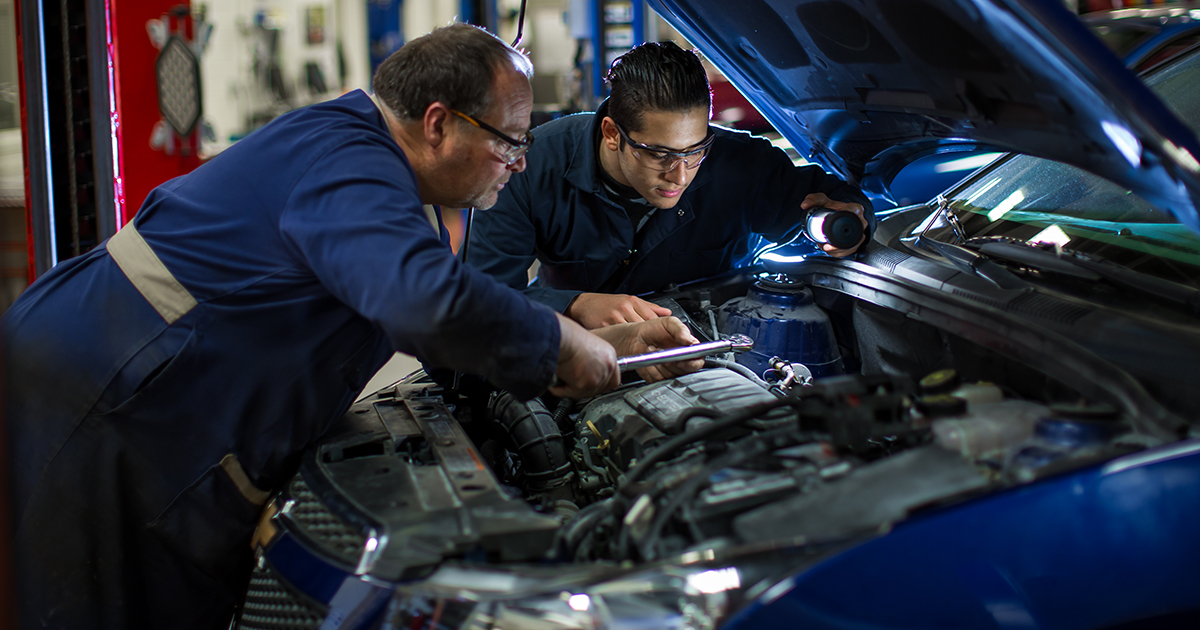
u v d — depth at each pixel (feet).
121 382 4.82
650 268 7.81
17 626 3.42
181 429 4.88
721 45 7.17
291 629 3.98
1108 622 3.82
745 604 3.21
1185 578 3.94
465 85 4.80
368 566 3.67
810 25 6.00
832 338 6.59
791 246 7.83
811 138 7.79
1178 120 4.12
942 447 3.91
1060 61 4.19
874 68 5.92
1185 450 3.88
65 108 10.67
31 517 4.95
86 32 10.61
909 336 5.99
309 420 5.07
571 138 7.34
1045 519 3.66
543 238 7.70
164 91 11.41
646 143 6.32
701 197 7.55
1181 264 5.05
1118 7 12.87
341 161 4.53
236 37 21.29
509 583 3.35
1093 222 5.75
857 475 3.75
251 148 4.89
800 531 3.41
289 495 4.60
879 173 7.79
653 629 3.15
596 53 19.94
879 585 3.40
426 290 3.93
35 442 4.95
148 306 4.84
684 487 3.83
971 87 5.15
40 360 4.93
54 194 10.64
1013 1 4.14
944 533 3.51
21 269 10.74
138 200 11.25
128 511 4.98
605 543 4.03
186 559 5.08
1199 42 7.18
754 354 6.53
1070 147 4.83
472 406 6.24
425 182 5.24
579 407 6.15
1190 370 4.19
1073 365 4.49
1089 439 3.94
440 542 3.70
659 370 5.74
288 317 4.81
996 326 5.07
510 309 4.18
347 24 21.77
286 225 4.44
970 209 6.68
